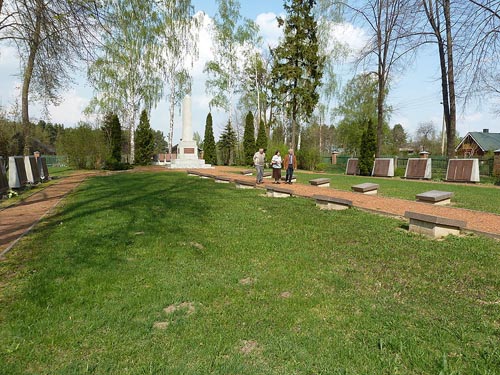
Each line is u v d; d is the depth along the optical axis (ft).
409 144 253.44
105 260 17.52
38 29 33.55
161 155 147.54
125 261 17.56
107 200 37.55
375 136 88.94
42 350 10.11
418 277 15.39
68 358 9.77
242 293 14.02
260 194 42.96
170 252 19.10
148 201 36.83
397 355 9.75
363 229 23.80
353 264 17.29
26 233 23.08
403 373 9.00
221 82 132.57
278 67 112.88
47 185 56.54
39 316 11.96
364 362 9.47
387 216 28.02
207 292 14.07
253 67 140.36
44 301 13.00
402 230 23.32
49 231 23.44
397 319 11.74
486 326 11.10
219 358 9.71
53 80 55.77
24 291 13.87
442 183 63.72
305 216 28.50
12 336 10.76
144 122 123.44
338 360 9.58
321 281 15.28
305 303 13.05
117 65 103.76
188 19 121.19
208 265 17.30
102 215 28.99
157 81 123.03
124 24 44.24
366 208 30.81
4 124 74.13
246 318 11.95
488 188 53.06
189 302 13.35
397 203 34.47
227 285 14.89
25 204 36.78
